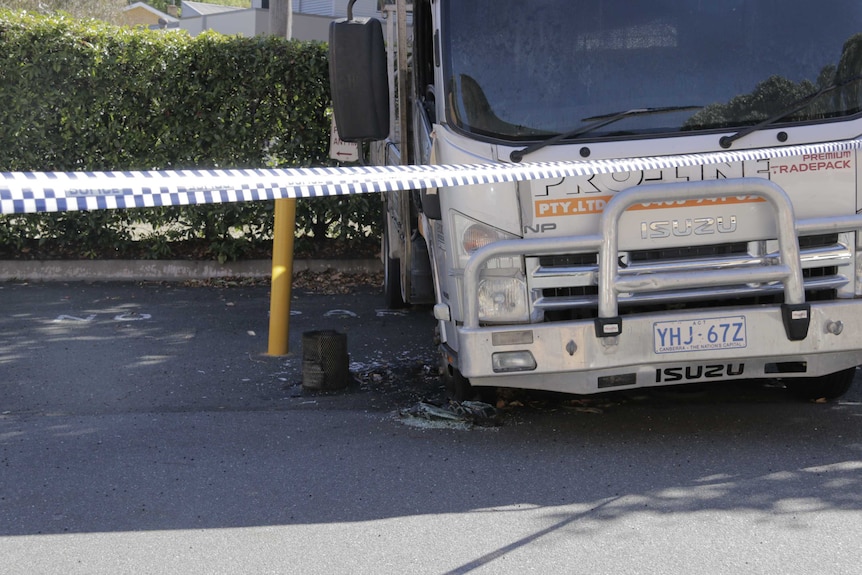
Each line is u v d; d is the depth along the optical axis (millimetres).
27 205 3258
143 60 12289
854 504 4824
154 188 3723
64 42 12148
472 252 5703
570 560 4277
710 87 5750
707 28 5793
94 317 10422
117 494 5293
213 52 12328
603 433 6195
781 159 5633
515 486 5254
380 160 10242
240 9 36719
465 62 5805
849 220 5586
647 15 5789
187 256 12922
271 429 6496
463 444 6043
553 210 5598
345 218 12859
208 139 12523
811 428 6164
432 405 6855
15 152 12414
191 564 4363
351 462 5746
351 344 9195
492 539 4543
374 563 4320
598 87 5734
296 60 12469
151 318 10398
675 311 5617
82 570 4328
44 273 12633
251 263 12875
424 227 7480
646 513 4801
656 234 5594
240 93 12438
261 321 10250
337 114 5621
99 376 8078
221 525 4816
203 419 6781
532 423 6473
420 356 8688
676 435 6105
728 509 4812
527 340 5590
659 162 5363
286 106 12586
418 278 7738
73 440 6312
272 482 5430
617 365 5586
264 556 4430
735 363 5770
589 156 5660
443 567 4254
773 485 5133
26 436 6418
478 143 5727
